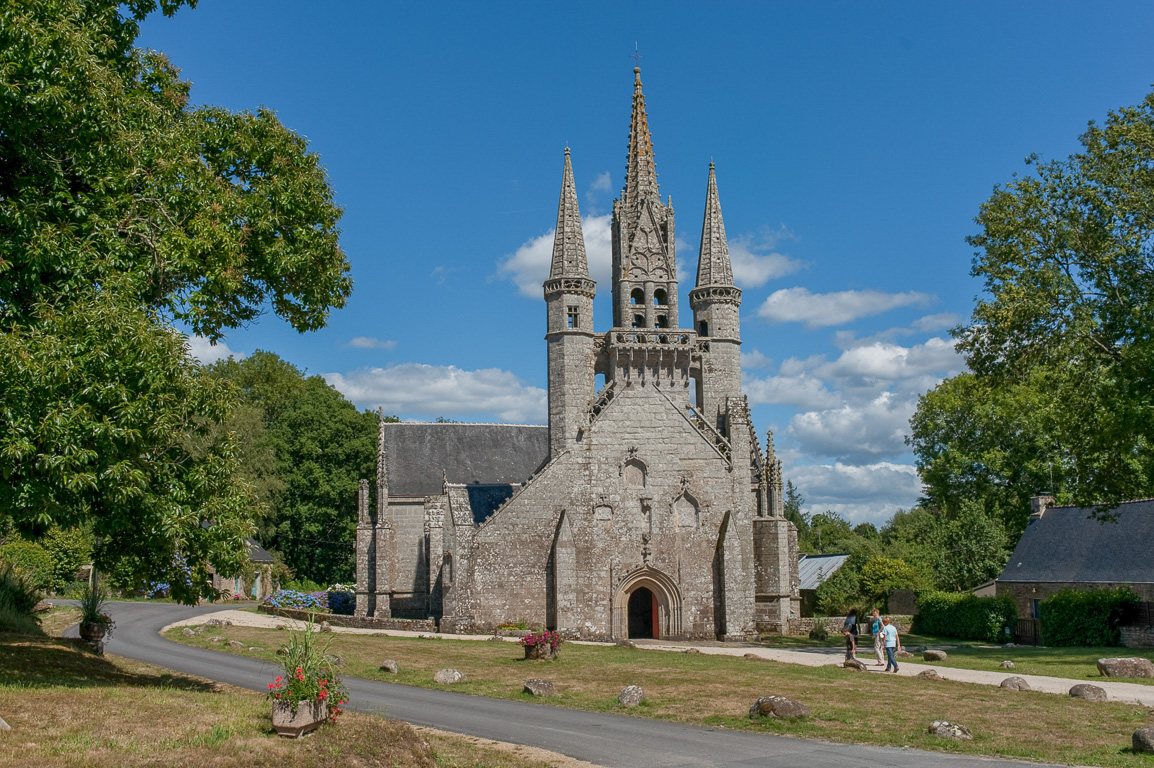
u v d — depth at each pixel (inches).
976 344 1642.5
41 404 716.7
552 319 2122.3
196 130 1084.5
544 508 1996.8
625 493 2031.3
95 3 944.3
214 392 849.5
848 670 1227.9
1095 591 1873.8
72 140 840.3
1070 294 1561.3
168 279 960.9
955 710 886.4
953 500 2974.9
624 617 1987.0
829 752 717.3
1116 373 1539.1
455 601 1902.1
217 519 845.8
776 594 2190.0
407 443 2628.0
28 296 820.6
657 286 2239.2
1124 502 2114.9
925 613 2353.6
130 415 741.3
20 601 1417.3
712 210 2336.4
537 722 838.5
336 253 1168.8
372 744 638.5
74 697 720.3
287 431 3373.5
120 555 914.7
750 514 2084.2
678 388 2127.2
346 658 1290.6
